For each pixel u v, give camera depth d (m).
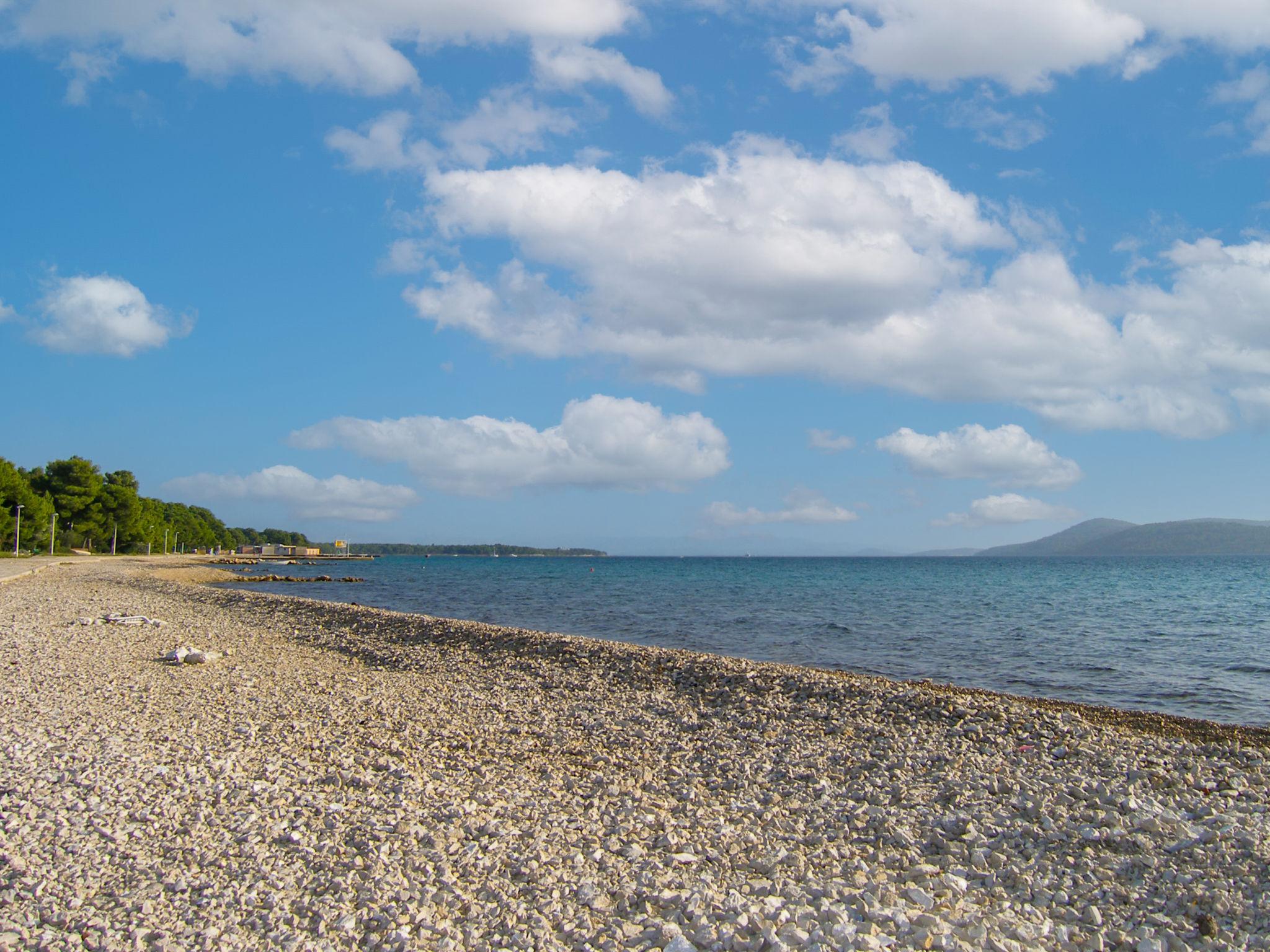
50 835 8.77
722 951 6.61
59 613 34.38
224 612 38.25
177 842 8.73
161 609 39.22
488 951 6.64
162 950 6.47
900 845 9.23
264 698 17.05
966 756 12.67
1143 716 17.33
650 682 19.89
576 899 7.62
